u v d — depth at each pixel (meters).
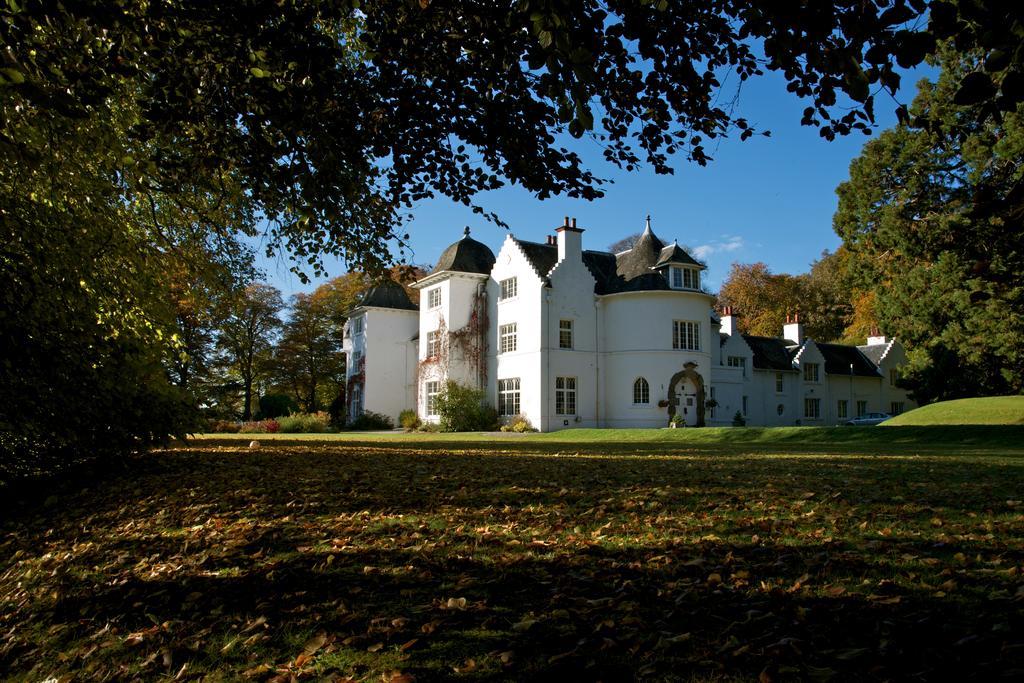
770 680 3.22
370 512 7.30
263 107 6.33
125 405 10.29
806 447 18.69
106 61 5.41
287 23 5.48
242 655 4.02
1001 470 10.39
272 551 6.00
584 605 4.29
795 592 4.34
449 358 37.28
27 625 4.90
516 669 3.54
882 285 30.48
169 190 7.66
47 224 8.82
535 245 36.31
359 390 45.28
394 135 7.35
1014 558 4.97
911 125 4.09
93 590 5.42
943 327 28.45
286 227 9.48
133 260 10.00
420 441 23.73
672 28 5.64
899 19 3.55
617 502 7.50
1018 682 3.08
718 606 4.16
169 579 5.43
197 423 11.62
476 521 6.72
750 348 42.09
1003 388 34.53
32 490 10.06
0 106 5.95
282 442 22.03
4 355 8.80
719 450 17.17
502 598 4.51
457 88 6.95
